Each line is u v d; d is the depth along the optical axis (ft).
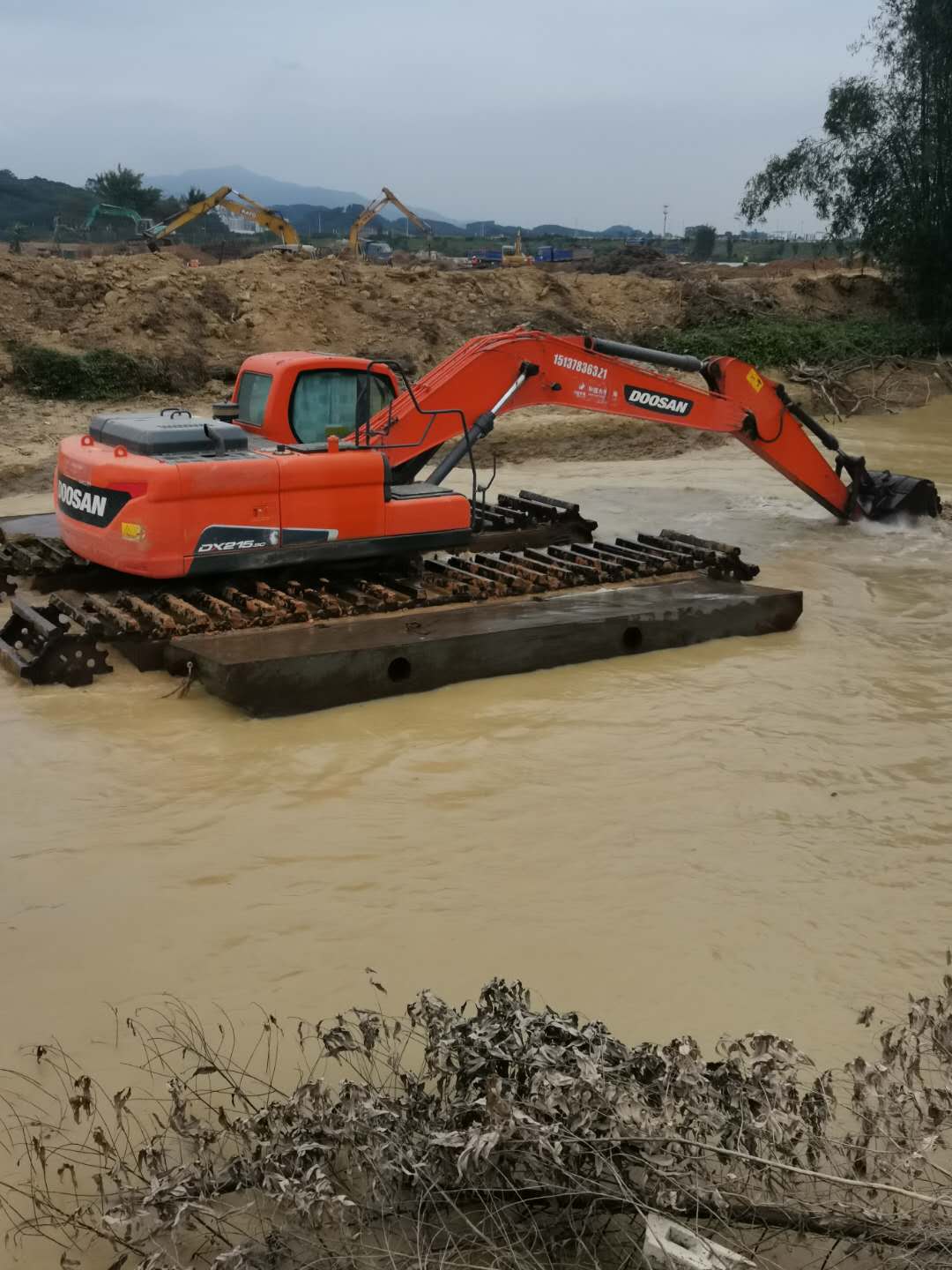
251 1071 13.88
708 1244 10.73
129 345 65.05
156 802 20.70
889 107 97.14
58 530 32.94
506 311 81.82
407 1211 11.64
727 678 27.94
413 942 16.63
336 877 18.35
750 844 19.76
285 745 23.30
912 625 32.48
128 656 27.04
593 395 36.37
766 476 56.54
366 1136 11.72
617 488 53.06
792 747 23.88
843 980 16.01
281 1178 11.03
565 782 21.98
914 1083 13.07
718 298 91.50
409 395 33.14
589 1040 12.58
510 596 30.99
